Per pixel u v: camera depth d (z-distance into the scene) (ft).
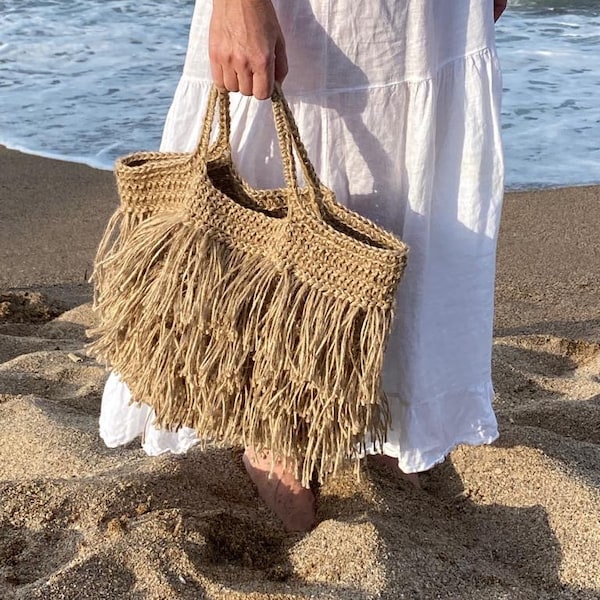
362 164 6.44
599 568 6.68
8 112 24.47
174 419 6.50
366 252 5.73
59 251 17.03
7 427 8.76
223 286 6.01
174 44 30.09
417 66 6.23
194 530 6.76
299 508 7.32
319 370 5.94
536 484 7.63
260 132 6.51
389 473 7.88
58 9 33.81
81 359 11.22
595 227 17.88
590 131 22.61
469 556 6.84
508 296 14.90
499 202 6.86
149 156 6.56
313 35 6.14
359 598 6.09
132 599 6.07
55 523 6.92
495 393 10.19
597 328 13.43
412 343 6.75
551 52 28.55
